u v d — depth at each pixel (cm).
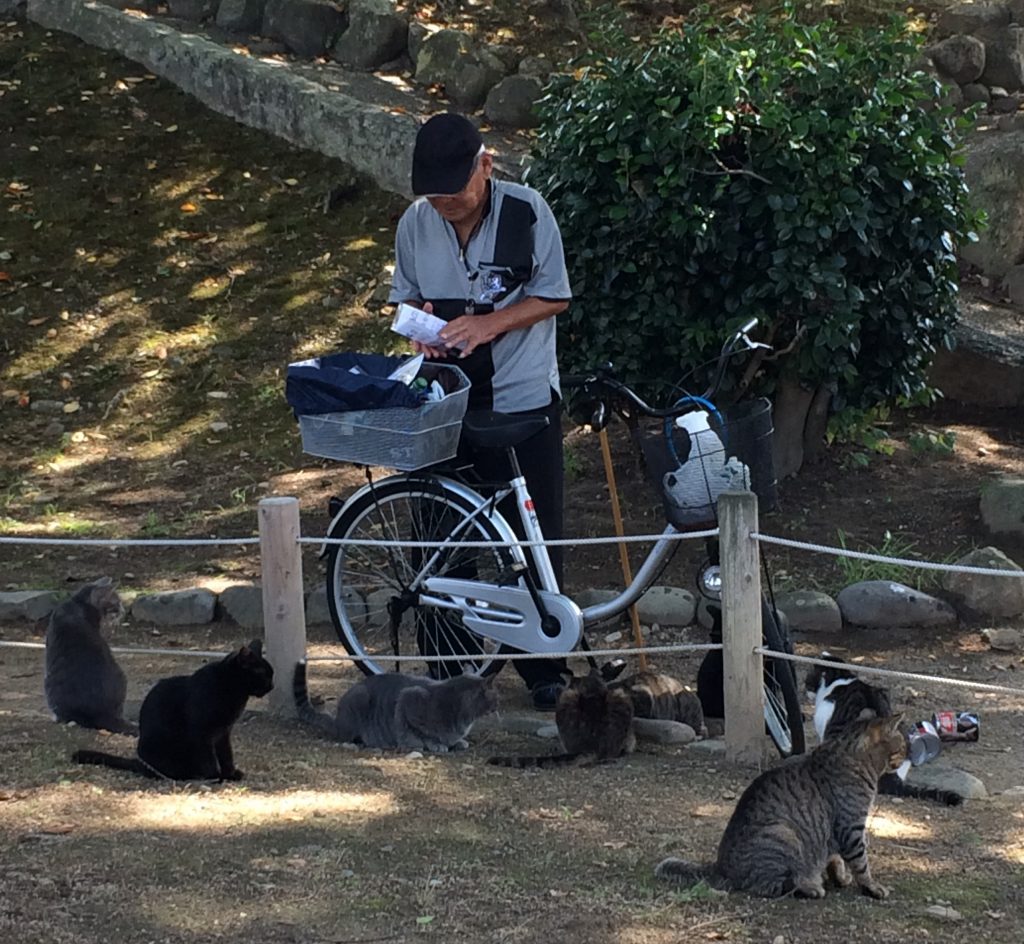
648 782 495
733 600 513
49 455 924
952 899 380
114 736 537
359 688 550
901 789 484
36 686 645
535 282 564
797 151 700
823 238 705
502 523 575
